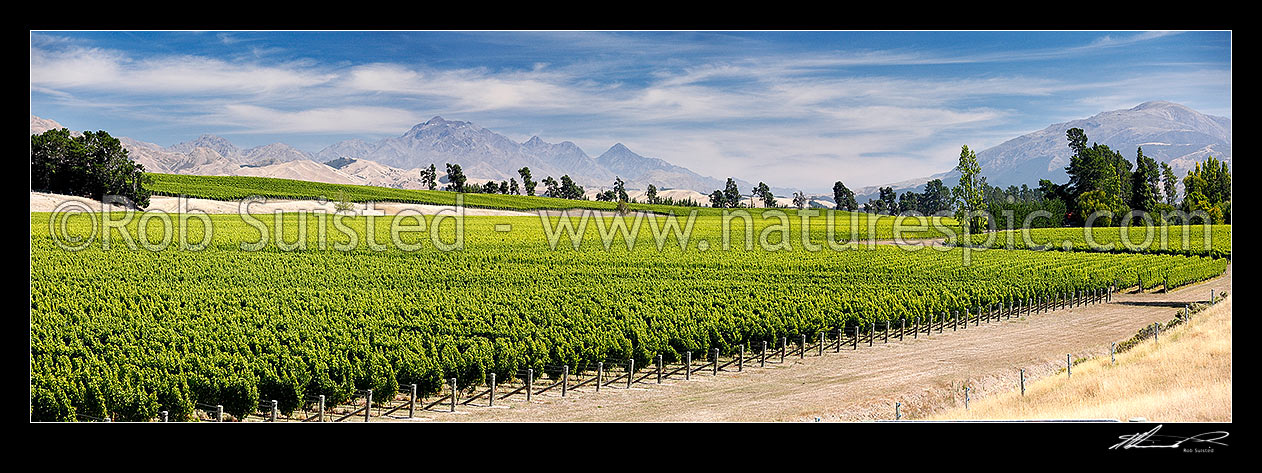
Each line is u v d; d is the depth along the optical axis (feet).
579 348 91.66
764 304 120.16
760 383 90.22
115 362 78.74
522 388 86.63
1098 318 135.03
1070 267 177.27
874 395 84.38
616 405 79.77
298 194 396.16
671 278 162.81
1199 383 73.05
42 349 83.76
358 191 427.74
